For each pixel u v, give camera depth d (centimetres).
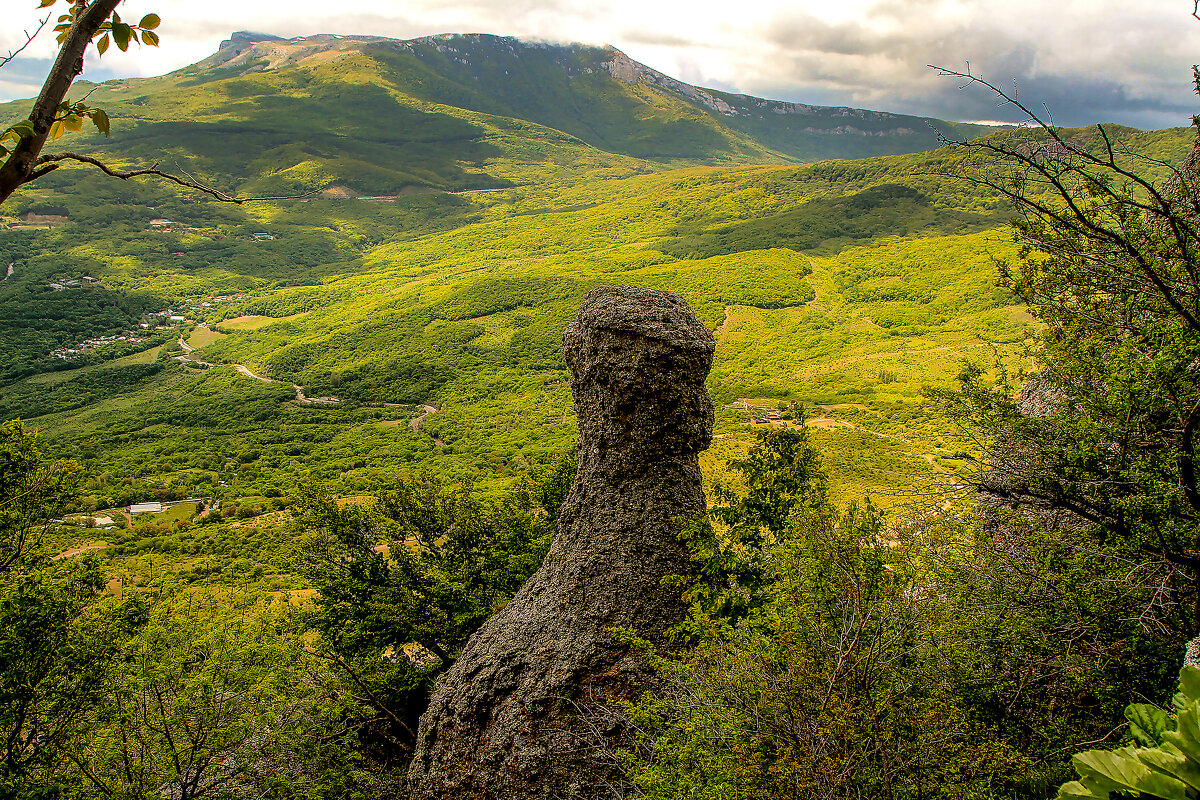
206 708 1014
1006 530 986
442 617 1466
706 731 591
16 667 1148
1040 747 736
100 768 1032
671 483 989
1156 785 255
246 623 1181
